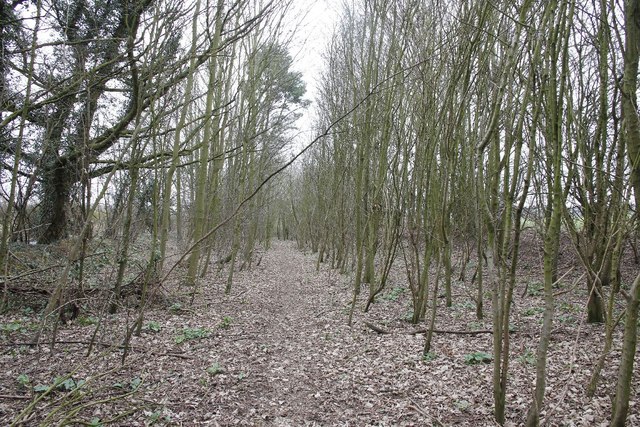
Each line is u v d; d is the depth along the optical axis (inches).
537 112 134.7
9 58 248.7
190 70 258.8
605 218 276.2
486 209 151.8
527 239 609.3
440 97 298.0
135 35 248.7
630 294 120.7
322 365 247.4
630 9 121.5
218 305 401.1
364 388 211.3
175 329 301.1
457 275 525.7
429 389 202.2
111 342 251.4
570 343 242.5
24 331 263.3
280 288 544.4
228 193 592.7
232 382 216.7
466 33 233.8
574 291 383.9
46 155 325.1
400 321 332.2
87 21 273.1
